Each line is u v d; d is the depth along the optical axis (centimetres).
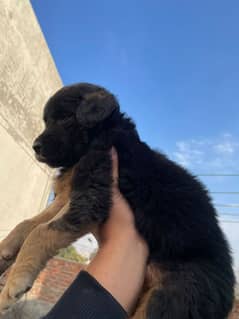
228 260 24
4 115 87
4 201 91
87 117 28
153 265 23
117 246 21
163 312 20
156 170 26
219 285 22
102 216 23
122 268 19
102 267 19
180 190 25
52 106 31
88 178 25
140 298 22
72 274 98
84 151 29
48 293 96
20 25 88
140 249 22
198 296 21
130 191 24
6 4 80
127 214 23
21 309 39
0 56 81
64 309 16
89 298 16
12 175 94
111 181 25
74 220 23
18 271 22
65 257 101
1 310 21
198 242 23
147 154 28
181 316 20
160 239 23
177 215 24
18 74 90
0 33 79
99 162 25
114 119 29
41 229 23
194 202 25
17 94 92
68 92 31
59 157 29
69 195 26
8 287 22
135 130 30
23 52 91
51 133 29
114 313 16
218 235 25
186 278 22
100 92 30
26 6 89
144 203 24
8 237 27
